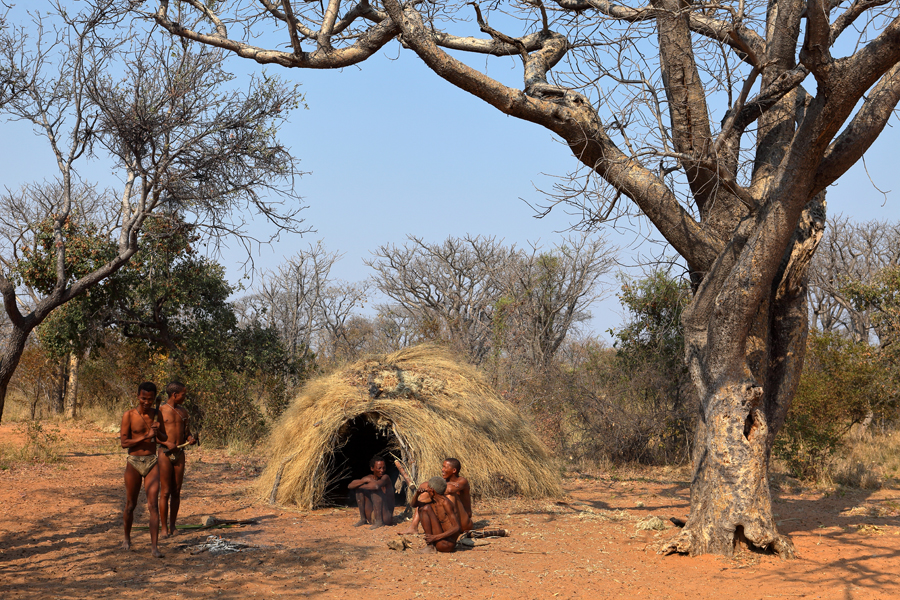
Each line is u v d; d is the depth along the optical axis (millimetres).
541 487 9836
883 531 7680
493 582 5641
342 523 8172
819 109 5832
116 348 19906
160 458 7219
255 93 9773
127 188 10195
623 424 13594
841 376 12141
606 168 7266
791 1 6809
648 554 6684
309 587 5449
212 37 8023
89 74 9305
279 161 10000
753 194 7156
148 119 9195
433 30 8484
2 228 13555
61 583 5477
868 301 20312
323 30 7547
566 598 5203
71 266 15508
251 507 8945
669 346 14336
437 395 9852
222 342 17797
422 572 5961
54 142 9656
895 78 5961
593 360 16016
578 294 23719
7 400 22859
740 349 6648
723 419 6645
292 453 9211
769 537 6395
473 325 26297
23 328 8883
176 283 16672
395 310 35156
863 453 14508
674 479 12227
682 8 6770
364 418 9430
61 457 12773
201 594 5230
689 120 6930
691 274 7648
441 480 6941
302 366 18578
